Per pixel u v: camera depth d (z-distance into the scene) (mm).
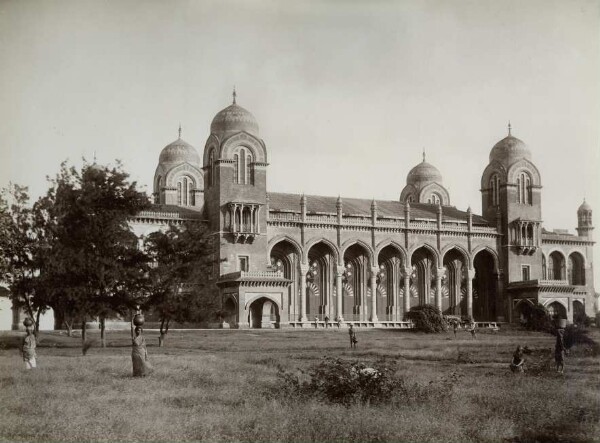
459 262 108375
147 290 52312
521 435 21844
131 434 20719
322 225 95812
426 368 36531
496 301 108000
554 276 114812
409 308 99562
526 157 110875
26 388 27703
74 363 36750
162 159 109750
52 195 48969
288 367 36125
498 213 109188
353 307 100188
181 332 75688
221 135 92500
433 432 21016
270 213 93812
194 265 55469
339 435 20656
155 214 88375
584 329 59469
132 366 33625
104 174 49250
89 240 48031
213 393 26719
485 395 26344
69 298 46875
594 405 25328
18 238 48125
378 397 24828
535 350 50656
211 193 91875
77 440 20312
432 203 120000
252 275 85375
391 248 103562
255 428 21141
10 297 50250
